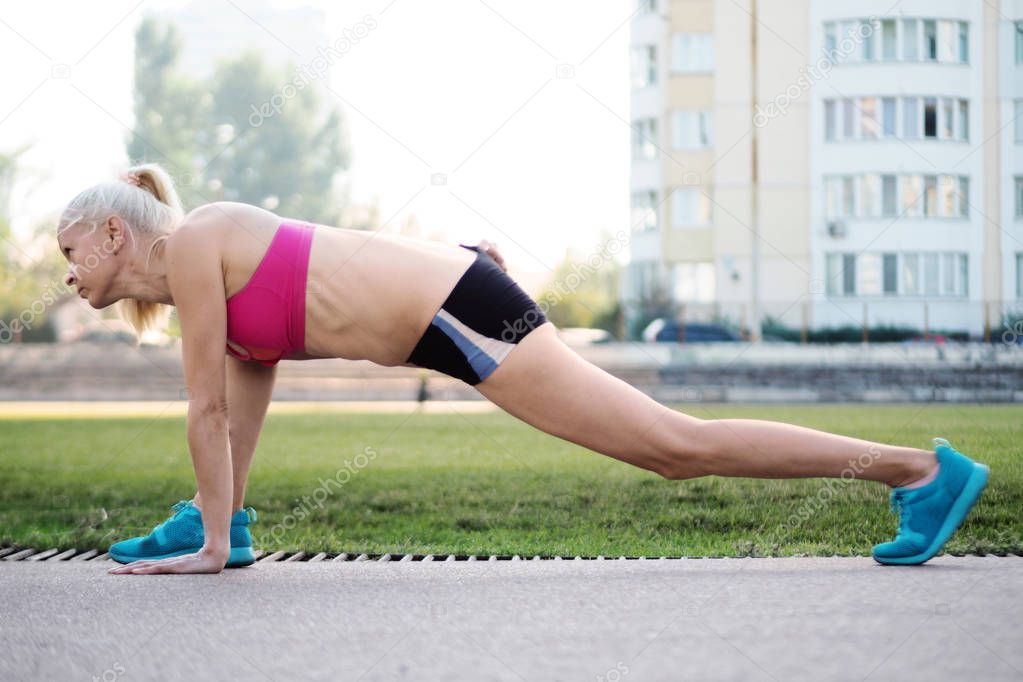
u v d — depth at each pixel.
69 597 4.77
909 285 40.66
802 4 42.59
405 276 5.20
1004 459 8.76
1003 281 35.25
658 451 5.11
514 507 8.23
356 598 4.73
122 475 11.42
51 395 33.66
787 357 32.44
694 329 39.97
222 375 5.36
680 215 45.41
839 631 3.96
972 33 37.16
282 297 5.25
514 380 5.12
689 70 44.97
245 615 4.39
